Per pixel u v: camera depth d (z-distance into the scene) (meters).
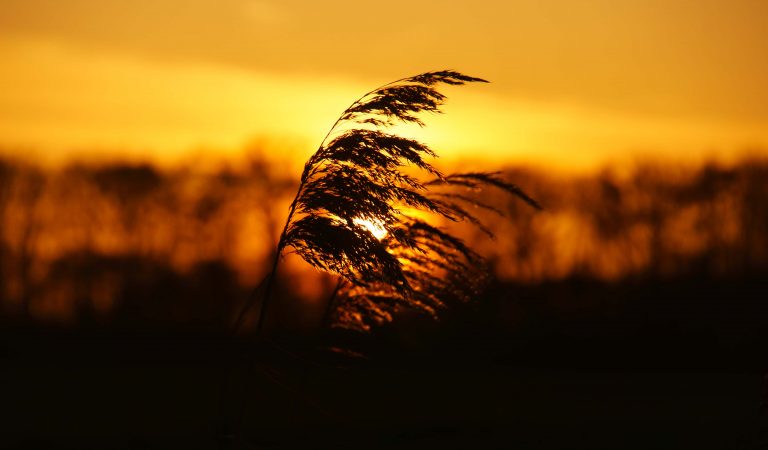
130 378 46.25
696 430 20.81
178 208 77.12
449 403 33.00
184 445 19.11
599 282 71.81
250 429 20.12
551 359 49.91
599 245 74.69
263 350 18.39
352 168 14.91
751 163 76.94
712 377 46.59
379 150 14.75
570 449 18.25
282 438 18.97
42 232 79.25
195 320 70.38
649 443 19.06
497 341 49.50
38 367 49.91
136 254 77.31
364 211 14.72
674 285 71.62
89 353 59.91
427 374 40.62
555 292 69.88
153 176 77.62
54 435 23.11
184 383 43.75
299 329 19.48
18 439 22.62
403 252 17.59
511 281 66.31
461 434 20.09
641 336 55.06
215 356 57.97
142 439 20.80
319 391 33.94
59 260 77.88
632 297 68.44
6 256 77.50
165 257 76.44
